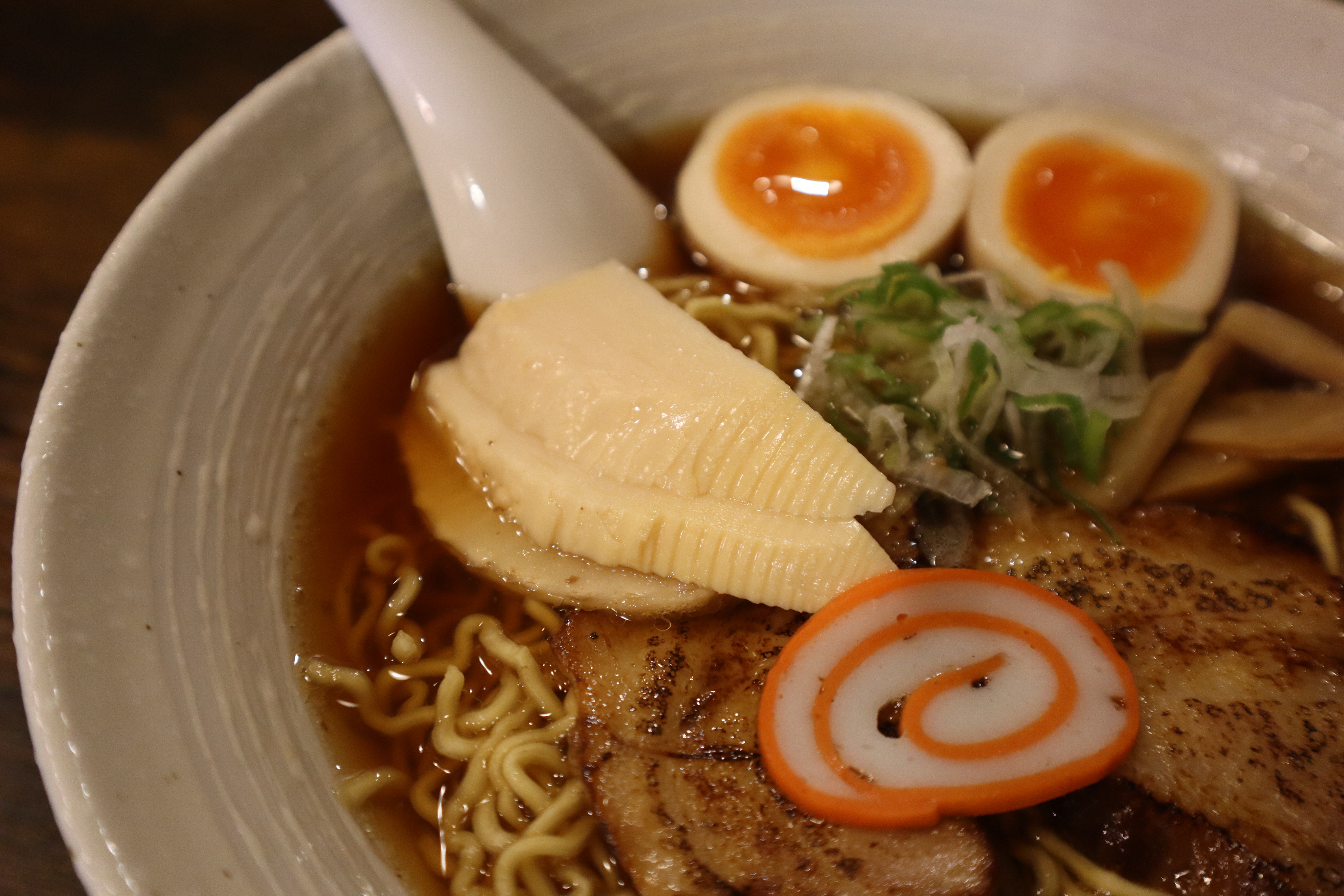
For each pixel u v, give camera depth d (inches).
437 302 7.8
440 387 7.3
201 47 9.4
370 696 6.7
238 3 9.6
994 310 7.2
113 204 8.6
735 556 6.6
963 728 6.2
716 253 7.9
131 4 9.5
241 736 6.2
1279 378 7.4
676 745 6.4
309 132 7.4
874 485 6.6
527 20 8.0
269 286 7.1
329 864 6.1
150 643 6.1
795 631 6.6
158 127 8.9
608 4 8.1
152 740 5.9
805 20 8.3
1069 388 7.0
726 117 8.2
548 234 7.7
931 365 7.1
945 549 6.7
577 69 8.2
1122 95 8.2
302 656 6.7
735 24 8.3
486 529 7.0
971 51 8.3
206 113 9.0
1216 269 7.7
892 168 8.0
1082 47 8.2
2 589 7.2
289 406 7.1
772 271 7.8
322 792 6.4
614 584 6.8
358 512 7.2
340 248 7.5
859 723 6.2
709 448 6.7
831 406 7.1
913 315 7.3
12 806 6.7
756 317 7.7
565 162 7.8
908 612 6.4
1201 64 8.0
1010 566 6.7
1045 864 6.4
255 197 7.2
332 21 9.5
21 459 7.6
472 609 7.1
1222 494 7.1
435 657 6.9
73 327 6.4
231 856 5.8
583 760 6.4
